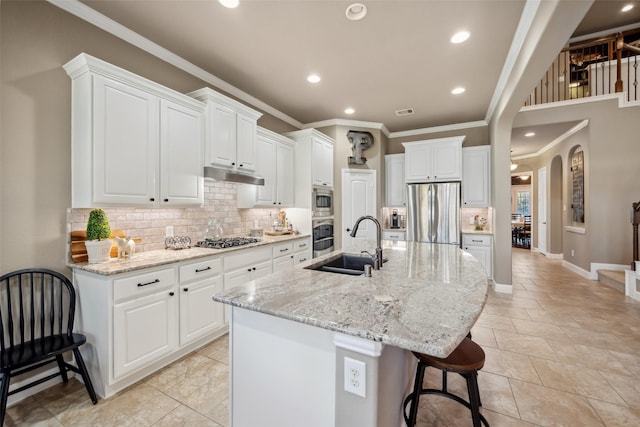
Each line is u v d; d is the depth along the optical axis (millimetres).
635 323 2984
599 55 5027
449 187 4672
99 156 1993
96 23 2242
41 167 1954
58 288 2021
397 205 5426
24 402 1819
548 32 2002
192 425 1634
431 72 3193
